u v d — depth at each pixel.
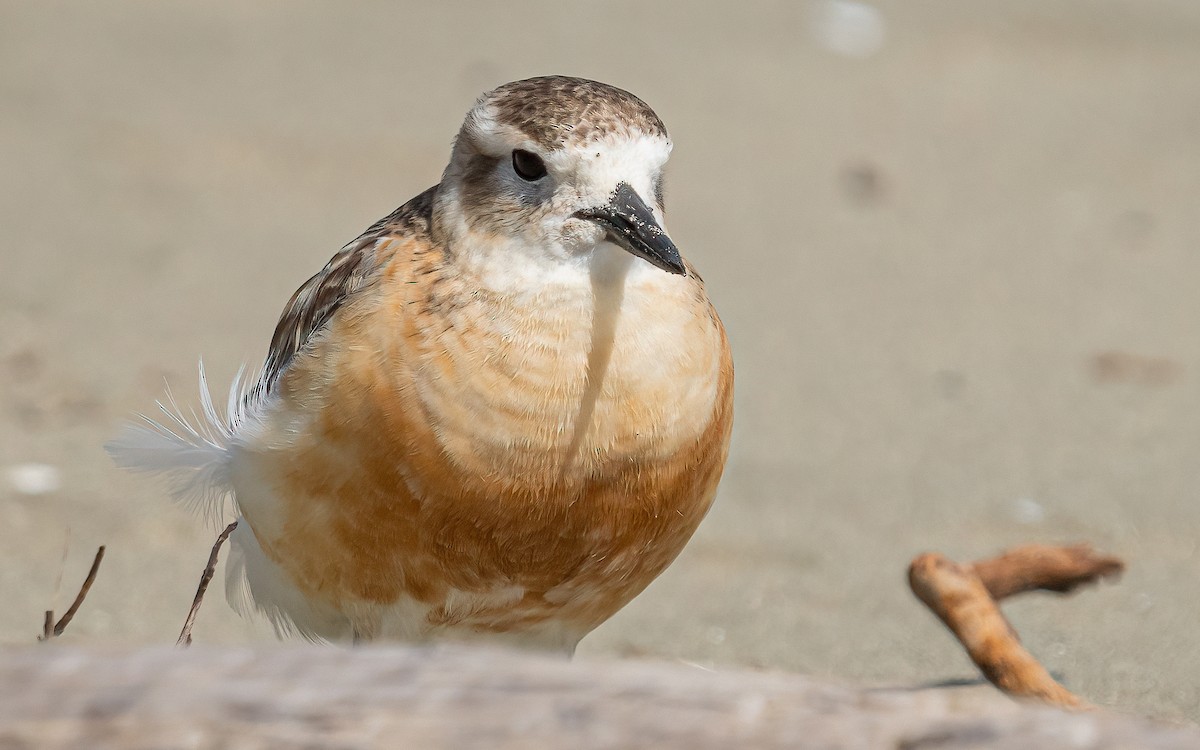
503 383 7.26
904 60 28.69
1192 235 21.02
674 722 4.38
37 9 27.50
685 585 11.09
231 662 4.76
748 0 31.53
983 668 7.75
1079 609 10.63
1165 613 10.53
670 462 7.54
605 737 4.29
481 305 7.34
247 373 9.88
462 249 7.46
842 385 15.39
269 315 16.45
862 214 21.44
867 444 13.87
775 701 4.57
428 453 7.28
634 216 7.23
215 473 8.28
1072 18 31.36
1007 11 31.56
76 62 24.89
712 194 21.80
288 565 7.79
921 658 9.85
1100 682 9.35
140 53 25.69
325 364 7.46
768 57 28.23
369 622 7.79
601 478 7.41
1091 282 19.02
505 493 7.33
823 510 12.44
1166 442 14.02
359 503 7.41
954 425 14.38
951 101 26.78
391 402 7.30
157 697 4.49
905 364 16.05
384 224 8.10
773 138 24.28
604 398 7.34
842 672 9.59
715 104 25.58
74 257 17.77
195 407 13.77
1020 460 13.53
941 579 7.89
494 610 7.73
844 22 30.45
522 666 4.77
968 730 4.39
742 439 13.91
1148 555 11.61
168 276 17.47
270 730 4.33
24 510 11.83
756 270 18.97
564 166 7.27
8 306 16.11
